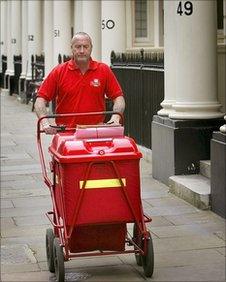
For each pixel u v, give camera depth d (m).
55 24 20.44
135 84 12.01
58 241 5.42
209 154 9.02
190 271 5.78
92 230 5.37
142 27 16.47
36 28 25.14
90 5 16.94
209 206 7.90
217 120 9.07
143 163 11.27
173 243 6.61
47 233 5.84
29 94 25.39
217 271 5.77
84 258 6.19
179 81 9.08
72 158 5.12
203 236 6.84
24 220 7.68
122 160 5.20
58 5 20.36
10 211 8.16
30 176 10.57
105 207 5.22
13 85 30.66
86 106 5.77
